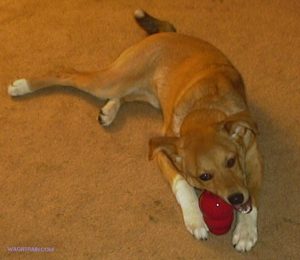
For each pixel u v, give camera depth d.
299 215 1.76
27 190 1.88
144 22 2.14
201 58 1.89
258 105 1.99
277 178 1.84
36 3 2.36
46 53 2.21
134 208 1.81
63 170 1.91
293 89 2.02
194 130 1.68
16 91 2.08
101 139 1.97
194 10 2.27
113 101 2.01
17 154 1.96
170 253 1.72
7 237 1.79
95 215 1.81
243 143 1.69
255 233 1.71
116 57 2.17
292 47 2.13
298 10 2.23
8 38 2.26
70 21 2.29
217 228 1.69
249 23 2.21
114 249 1.75
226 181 1.64
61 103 2.06
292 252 1.70
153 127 1.98
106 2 2.34
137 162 1.91
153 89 1.98
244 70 2.08
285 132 1.92
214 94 1.77
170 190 1.84
